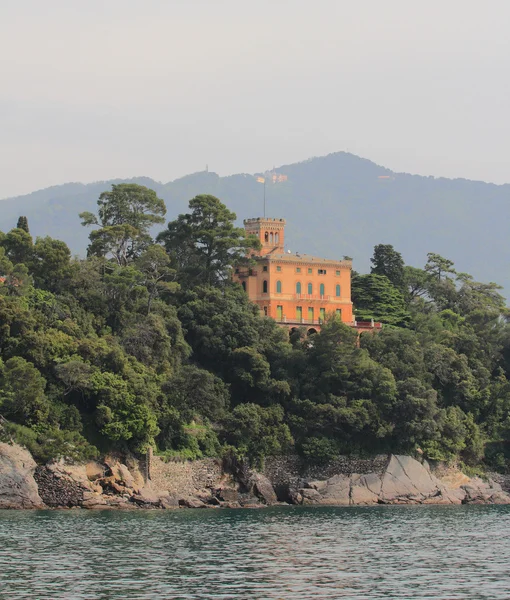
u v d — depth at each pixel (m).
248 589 131.62
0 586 129.62
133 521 195.25
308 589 132.38
